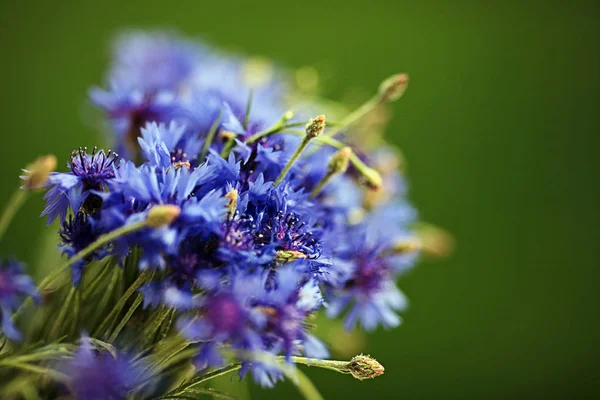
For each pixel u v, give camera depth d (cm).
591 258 151
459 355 135
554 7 170
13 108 133
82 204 58
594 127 162
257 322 54
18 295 56
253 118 67
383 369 58
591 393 137
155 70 79
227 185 58
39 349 57
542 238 151
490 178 154
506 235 148
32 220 94
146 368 57
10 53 138
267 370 58
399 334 132
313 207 61
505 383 135
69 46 143
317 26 161
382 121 74
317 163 65
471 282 144
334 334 73
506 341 140
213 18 157
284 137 63
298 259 57
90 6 148
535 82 164
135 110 67
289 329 55
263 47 158
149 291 56
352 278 65
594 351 142
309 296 56
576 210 155
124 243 56
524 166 155
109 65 85
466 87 160
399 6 164
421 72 160
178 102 67
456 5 167
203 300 56
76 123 136
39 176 57
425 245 73
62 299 60
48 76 139
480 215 148
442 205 147
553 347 141
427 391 129
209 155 59
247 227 57
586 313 146
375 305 66
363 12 162
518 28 168
